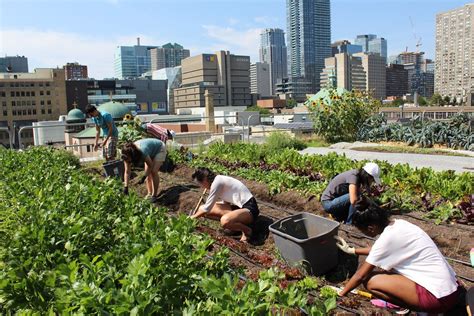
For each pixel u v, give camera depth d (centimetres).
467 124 1702
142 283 302
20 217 519
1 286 341
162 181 1050
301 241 511
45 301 343
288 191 836
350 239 617
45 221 431
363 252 513
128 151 838
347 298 444
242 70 15662
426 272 371
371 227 412
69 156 1263
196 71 15538
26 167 841
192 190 909
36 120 11675
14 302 345
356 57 16925
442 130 1675
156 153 881
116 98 13962
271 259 546
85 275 313
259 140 2273
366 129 1970
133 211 516
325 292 445
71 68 19538
